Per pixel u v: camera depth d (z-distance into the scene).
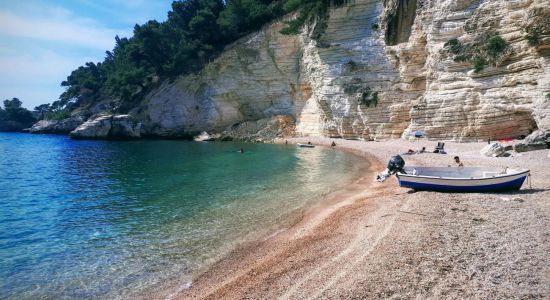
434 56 35.31
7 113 120.62
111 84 77.81
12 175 28.28
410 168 18.30
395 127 41.25
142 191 20.56
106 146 53.00
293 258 9.99
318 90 50.97
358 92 44.31
